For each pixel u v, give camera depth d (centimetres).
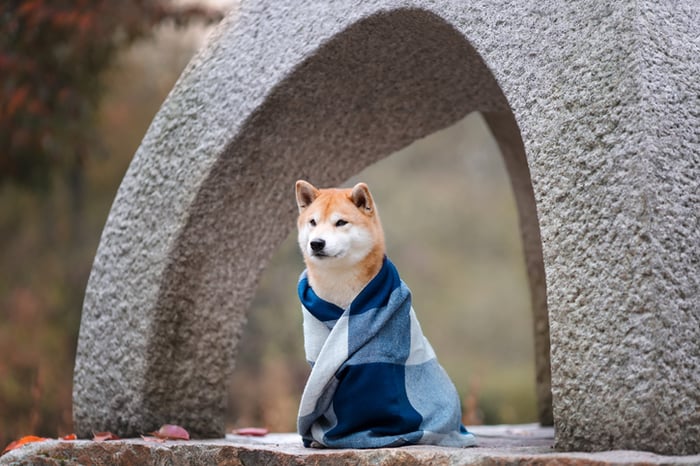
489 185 1927
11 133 877
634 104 329
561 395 339
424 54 446
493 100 506
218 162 454
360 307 391
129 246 474
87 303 484
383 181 1886
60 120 870
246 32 460
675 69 337
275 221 503
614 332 327
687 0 353
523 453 331
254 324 1244
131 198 478
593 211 336
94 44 845
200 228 465
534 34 363
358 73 454
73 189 1318
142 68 1259
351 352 382
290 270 1309
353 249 402
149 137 479
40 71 827
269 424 776
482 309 1748
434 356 412
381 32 421
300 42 435
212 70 466
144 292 464
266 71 445
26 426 732
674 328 318
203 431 483
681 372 318
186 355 475
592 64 344
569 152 345
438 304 1753
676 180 327
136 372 462
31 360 1012
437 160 1955
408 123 512
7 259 1341
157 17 776
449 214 1878
